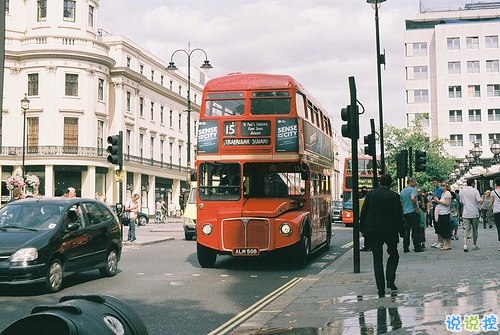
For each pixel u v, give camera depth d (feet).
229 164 46.34
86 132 166.71
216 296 33.12
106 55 175.52
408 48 286.87
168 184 224.33
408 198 53.78
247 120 46.57
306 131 49.14
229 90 47.29
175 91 234.17
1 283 32.01
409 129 185.88
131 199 74.79
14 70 165.48
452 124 268.82
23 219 36.09
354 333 21.01
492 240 65.05
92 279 40.55
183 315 27.50
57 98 163.63
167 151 224.12
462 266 40.19
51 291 34.12
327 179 62.03
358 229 40.63
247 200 46.19
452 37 271.28
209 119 47.21
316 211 52.70
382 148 70.59
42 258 33.14
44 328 10.53
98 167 168.55
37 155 160.76
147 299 32.14
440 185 60.75
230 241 44.70
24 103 139.13
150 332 23.91
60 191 164.04
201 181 46.65
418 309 24.80
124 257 56.80
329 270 43.04
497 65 267.39
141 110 201.46
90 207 40.55
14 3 169.58
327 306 27.55
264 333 22.22
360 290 32.12
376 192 30.78
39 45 163.94
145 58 205.36
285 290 34.96
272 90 46.78
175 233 100.83
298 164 47.16
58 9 167.02
